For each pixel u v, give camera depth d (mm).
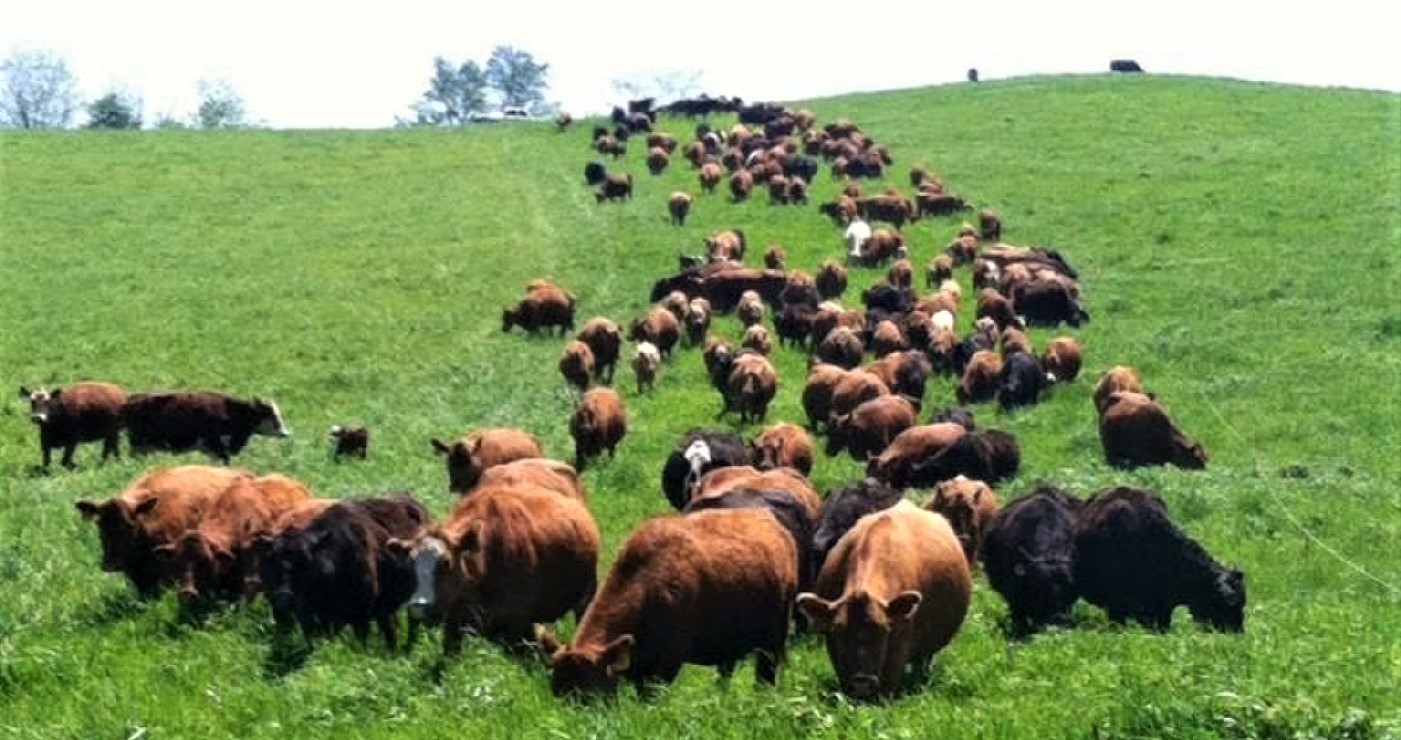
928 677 13203
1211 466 26812
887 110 87875
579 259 51531
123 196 65625
